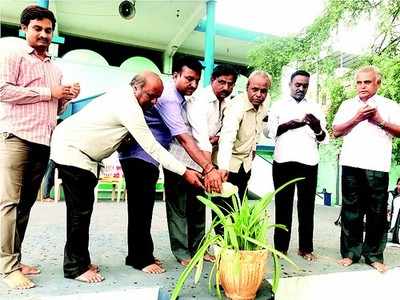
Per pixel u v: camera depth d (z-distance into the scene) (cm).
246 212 210
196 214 287
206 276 246
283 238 307
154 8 761
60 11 787
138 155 247
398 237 386
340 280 271
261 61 695
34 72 227
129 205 253
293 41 644
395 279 289
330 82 561
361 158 293
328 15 568
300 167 302
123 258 277
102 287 217
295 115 303
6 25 858
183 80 251
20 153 221
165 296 215
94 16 810
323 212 604
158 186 691
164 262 275
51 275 232
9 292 203
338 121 308
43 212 460
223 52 995
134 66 822
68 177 222
